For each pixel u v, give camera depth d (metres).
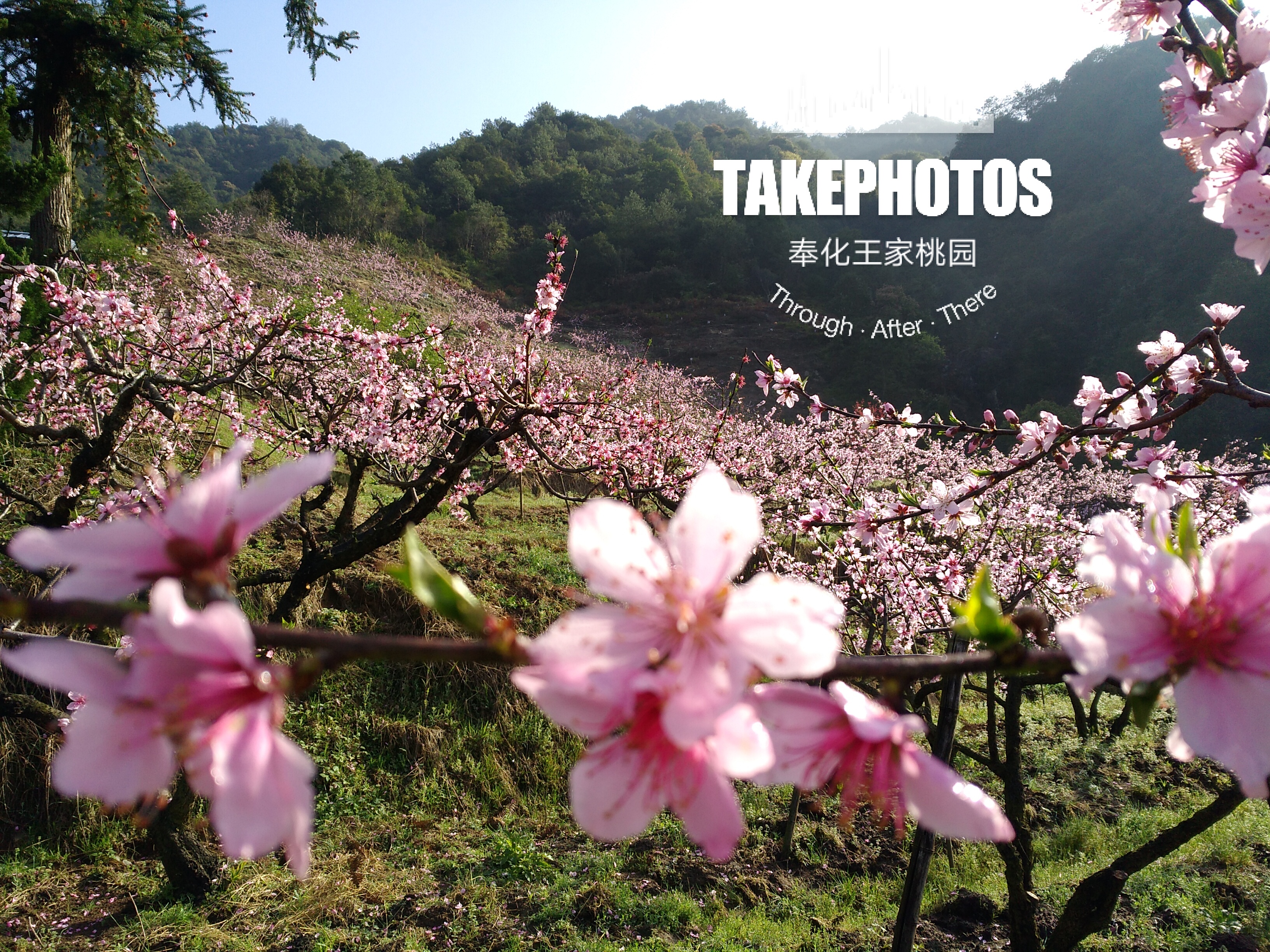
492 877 6.90
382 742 8.62
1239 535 0.71
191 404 7.65
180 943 5.79
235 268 29.89
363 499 12.70
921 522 5.94
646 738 0.62
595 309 52.84
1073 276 42.81
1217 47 1.87
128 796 0.55
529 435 5.20
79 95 11.74
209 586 0.59
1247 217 1.53
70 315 6.21
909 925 4.23
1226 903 6.38
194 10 11.96
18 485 7.72
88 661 0.56
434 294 37.94
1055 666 0.68
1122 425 3.54
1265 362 32.28
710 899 6.67
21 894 6.36
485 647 0.57
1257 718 0.65
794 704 0.72
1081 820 8.26
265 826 0.53
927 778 0.68
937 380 41.16
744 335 46.94
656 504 8.55
